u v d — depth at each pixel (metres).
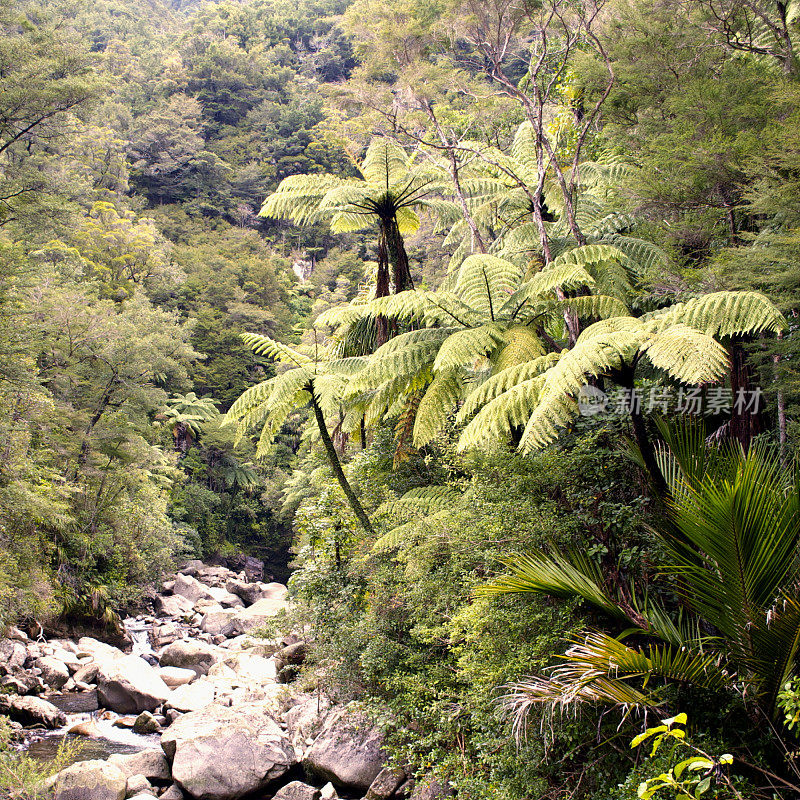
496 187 11.76
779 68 7.90
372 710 7.46
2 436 12.61
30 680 12.28
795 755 3.76
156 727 10.58
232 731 8.65
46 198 17.17
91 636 16.92
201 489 31.83
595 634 4.47
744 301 5.14
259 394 9.26
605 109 9.18
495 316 8.30
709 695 4.26
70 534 17.20
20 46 16.31
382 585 8.10
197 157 63.41
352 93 10.95
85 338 19.58
